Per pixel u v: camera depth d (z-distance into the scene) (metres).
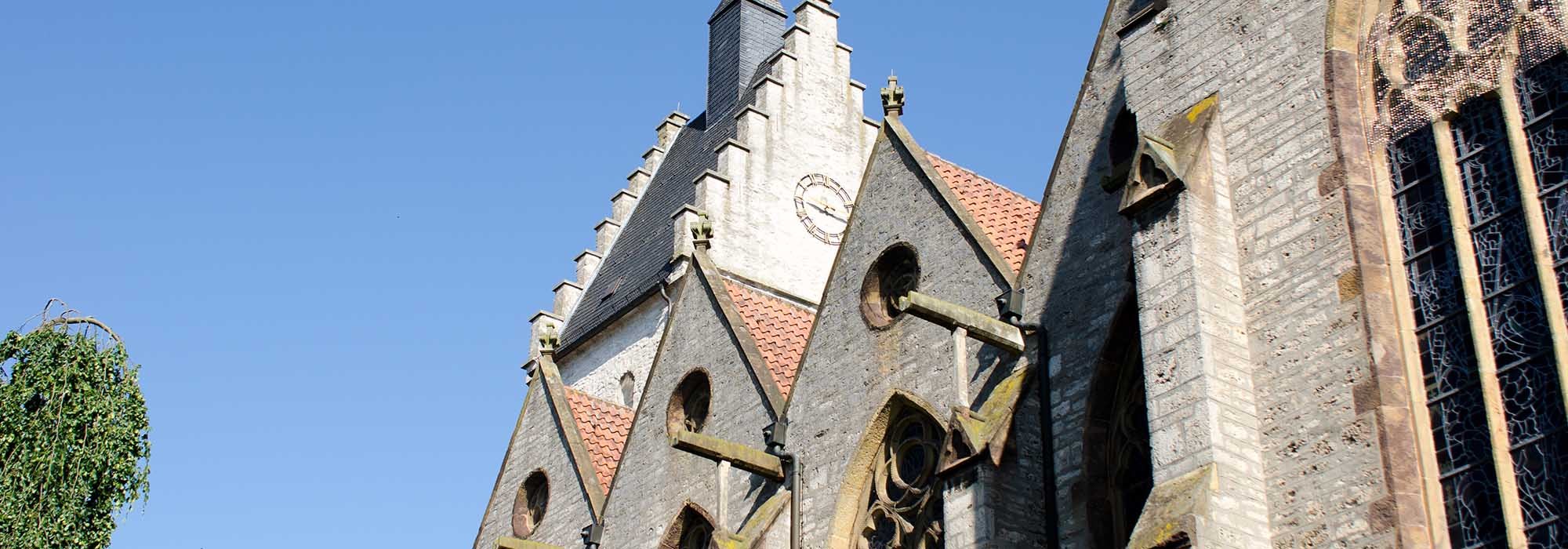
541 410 44.62
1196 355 23.66
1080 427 28.23
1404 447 22.09
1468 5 23.78
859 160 55.81
